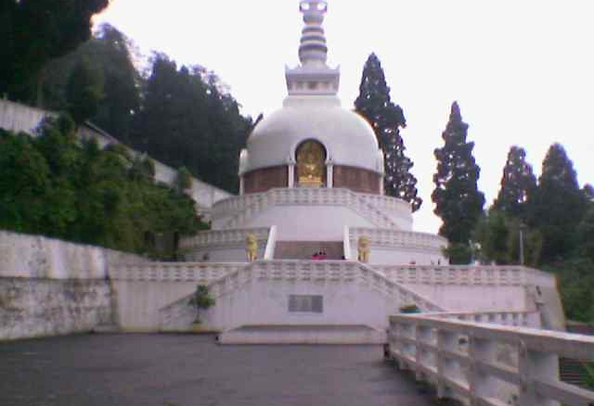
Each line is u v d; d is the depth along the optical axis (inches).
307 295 1074.7
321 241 1437.0
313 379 539.5
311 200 1496.1
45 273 935.0
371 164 1855.3
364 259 1268.5
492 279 1139.9
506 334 305.1
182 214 1513.3
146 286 1137.4
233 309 1073.5
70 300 999.6
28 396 450.0
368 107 2647.6
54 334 947.3
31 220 948.0
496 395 373.4
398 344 635.5
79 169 1111.0
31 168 960.3
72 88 1856.5
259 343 876.0
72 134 1227.2
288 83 1988.2
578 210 2470.5
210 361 666.2
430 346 475.8
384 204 1657.2
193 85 2952.8
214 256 1434.5
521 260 1779.0
